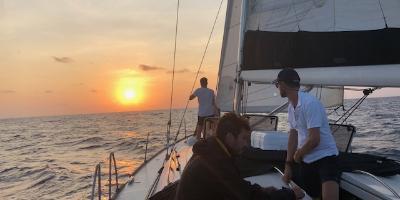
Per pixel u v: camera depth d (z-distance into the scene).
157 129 44.09
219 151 2.40
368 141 14.82
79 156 23.31
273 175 4.01
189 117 84.00
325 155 3.47
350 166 3.79
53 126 80.12
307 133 3.56
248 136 2.51
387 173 3.72
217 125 2.47
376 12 4.78
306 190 3.70
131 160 19.12
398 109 43.03
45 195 13.39
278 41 5.37
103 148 26.58
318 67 5.04
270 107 8.08
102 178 14.34
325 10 5.09
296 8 5.31
